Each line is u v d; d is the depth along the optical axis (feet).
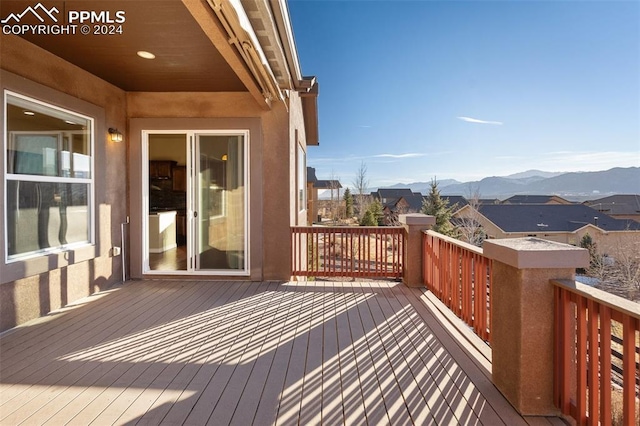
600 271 48.16
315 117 30.91
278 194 17.70
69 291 13.96
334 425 6.52
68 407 7.04
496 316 7.77
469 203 81.61
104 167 15.87
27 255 12.11
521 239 7.82
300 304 13.94
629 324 5.10
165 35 11.52
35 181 12.46
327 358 9.25
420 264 16.66
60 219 13.62
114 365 8.87
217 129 17.58
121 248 17.37
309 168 96.53
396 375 8.36
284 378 8.23
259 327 11.48
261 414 6.84
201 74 15.10
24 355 9.43
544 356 6.73
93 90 15.21
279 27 11.69
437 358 9.25
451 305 12.89
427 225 16.69
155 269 18.78
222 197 17.95
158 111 17.66
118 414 6.81
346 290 16.06
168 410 6.96
